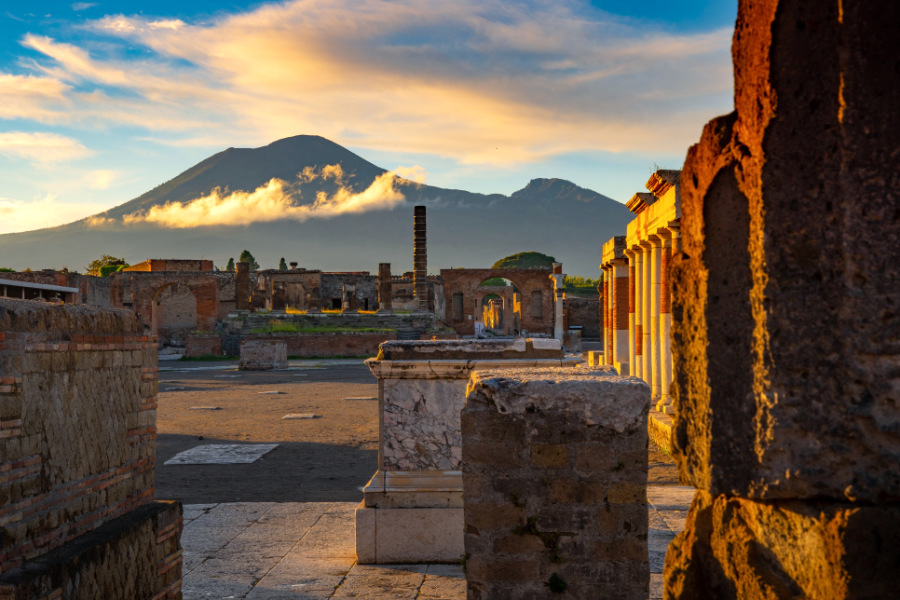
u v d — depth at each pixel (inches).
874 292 85.0
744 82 92.7
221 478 419.2
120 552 169.8
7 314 142.3
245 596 221.1
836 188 85.7
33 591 136.9
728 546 99.3
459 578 236.1
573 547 152.5
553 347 263.4
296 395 895.1
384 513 254.7
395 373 258.5
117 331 183.3
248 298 2151.8
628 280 791.1
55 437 156.5
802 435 88.0
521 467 153.9
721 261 95.7
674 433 104.9
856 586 82.4
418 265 2385.6
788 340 88.0
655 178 547.5
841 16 84.8
